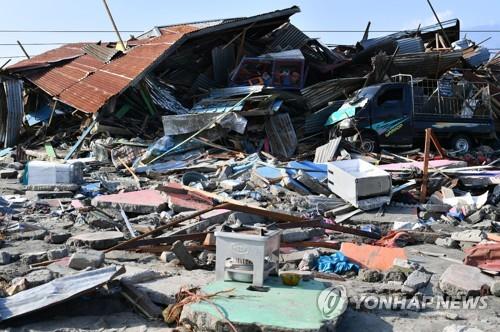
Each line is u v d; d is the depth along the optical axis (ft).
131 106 67.87
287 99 64.08
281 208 34.73
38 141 70.44
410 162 47.93
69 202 36.45
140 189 40.93
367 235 29.40
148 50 74.64
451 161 45.93
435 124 58.70
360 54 76.74
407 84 58.13
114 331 16.07
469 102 60.44
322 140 61.21
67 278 17.85
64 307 17.10
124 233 28.32
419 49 77.92
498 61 83.82
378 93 57.52
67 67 84.79
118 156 55.77
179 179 45.68
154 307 17.12
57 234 26.45
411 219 33.94
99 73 75.36
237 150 56.95
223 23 75.10
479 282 19.84
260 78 71.92
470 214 35.01
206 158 54.39
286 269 22.68
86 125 66.64
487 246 23.07
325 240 28.09
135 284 18.75
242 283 17.60
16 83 75.00
